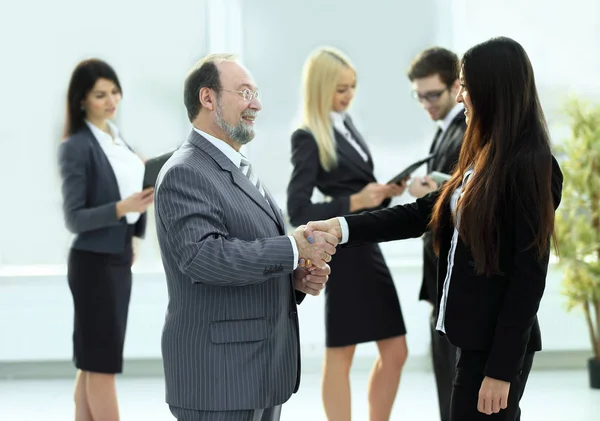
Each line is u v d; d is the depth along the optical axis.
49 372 7.16
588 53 6.97
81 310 4.58
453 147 4.31
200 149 3.09
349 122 4.90
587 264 6.21
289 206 4.66
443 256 3.06
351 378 6.91
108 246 4.60
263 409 3.07
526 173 2.78
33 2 6.96
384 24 7.00
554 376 6.80
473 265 2.88
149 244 6.93
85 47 7.00
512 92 2.86
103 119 4.73
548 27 6.98
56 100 6.99
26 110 6.99
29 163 7.01
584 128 6.23
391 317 4.67
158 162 4.34
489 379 2.79
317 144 4.69
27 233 7.05
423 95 4.53
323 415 5.80
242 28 7.05
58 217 7.04
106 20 7.00
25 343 7.00
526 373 2.95
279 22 7.04
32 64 6.99
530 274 2.78
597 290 6.22
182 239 2.88
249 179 3.19
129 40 7.02
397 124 7.02
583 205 6.28
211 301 2.96
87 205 4.66
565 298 6.91
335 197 4.73
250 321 2.98
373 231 3.32
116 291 4.62
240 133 3.14
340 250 4.66
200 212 2.90
